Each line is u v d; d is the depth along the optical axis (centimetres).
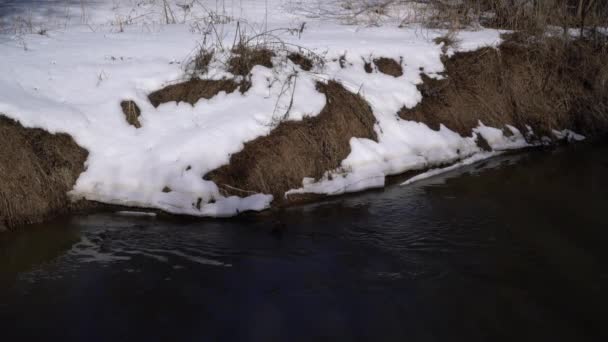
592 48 1009
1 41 844
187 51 827
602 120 961
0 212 627
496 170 809
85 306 504
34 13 1046
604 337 463
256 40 861
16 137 658
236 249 596
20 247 597
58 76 749
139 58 805
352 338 463
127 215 659
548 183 763
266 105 751
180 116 740
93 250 592
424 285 530
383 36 973
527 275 544
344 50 868
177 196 661
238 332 472
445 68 911
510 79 937
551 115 937
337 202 706
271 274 550
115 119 719
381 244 605
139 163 684
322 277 545
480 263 566
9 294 519
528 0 1041
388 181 762
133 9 1088
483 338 462
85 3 1150
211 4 1171
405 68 888
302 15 1115
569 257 574
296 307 502
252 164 702
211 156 693
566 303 504
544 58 969
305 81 794
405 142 803
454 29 988
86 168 681
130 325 481
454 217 663
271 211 678
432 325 477
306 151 732
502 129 897
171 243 606
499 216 665
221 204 664
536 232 626
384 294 518
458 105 883
